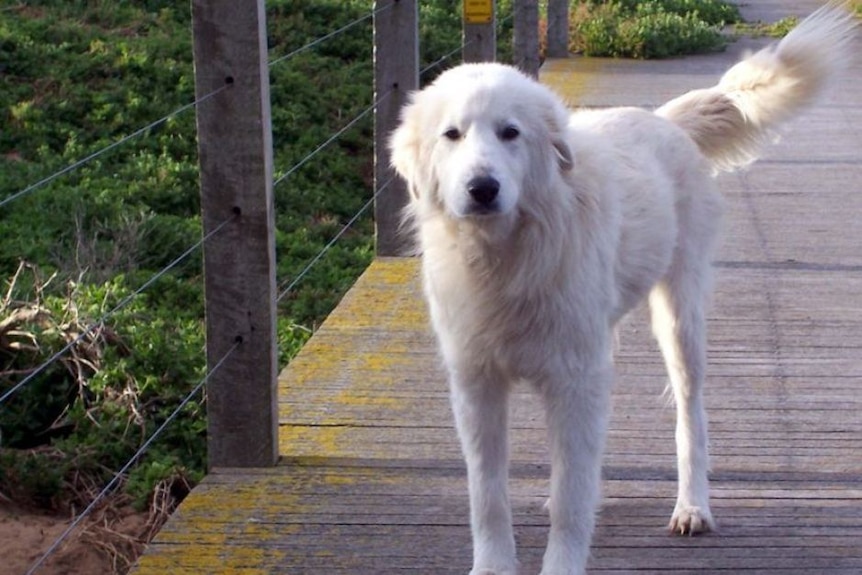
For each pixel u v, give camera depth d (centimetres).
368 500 481
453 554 438
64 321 671
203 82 475
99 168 1098
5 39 1302
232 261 493
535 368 406
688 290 488
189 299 848
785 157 1162
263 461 512
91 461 578
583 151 421
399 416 572
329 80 1439
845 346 668
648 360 650
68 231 941
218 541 449
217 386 506
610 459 521
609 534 454
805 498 482
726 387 607
